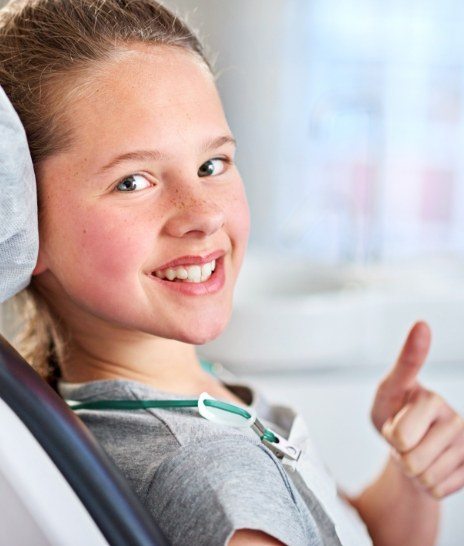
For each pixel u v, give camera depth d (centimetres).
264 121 225
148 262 73
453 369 193
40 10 77
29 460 58
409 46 220
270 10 221
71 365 83
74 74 73
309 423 183
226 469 66
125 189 72
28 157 69
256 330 181
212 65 83
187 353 86
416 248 226
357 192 222
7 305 96
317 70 223
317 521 76
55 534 57
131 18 76
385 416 95
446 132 224
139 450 71
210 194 77
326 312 183
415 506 102
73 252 73
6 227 67
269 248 231
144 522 61
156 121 72
